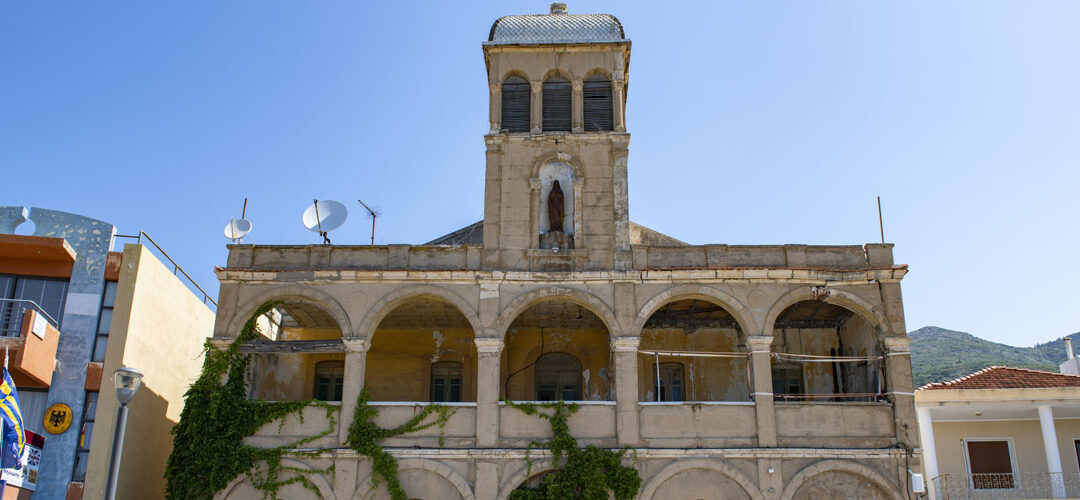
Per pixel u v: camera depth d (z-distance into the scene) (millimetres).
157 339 30047
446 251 28609
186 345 33094
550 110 31016
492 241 28641
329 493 25766
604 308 27734
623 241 28703
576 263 28422
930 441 29734
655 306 27781
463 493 25750
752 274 27859
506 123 30781
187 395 26938
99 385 27219
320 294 27922
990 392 29812
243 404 26703
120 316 27703
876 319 27781
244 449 26078
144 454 28734
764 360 27156
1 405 23344
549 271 28141
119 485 26672
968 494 29812
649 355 32969
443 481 26062
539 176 29875
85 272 28469
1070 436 31906
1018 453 31578
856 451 26219
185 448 26219
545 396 32906
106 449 26375
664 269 27906
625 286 27953
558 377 33188
